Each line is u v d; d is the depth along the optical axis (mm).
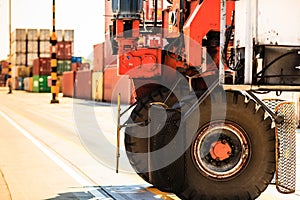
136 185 12398
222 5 9703
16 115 38438
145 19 12555
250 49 9383
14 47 152500
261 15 9414
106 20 13234
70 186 12258
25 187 12125
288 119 9930
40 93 114375
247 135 9836
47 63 117438
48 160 16047
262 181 9922
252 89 9438
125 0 11656
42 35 149125
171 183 9836
